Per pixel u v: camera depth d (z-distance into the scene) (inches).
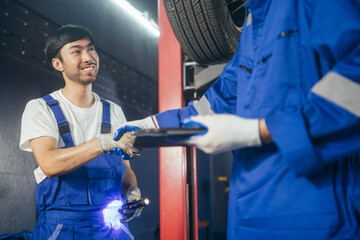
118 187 58.9
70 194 52.4
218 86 45.9
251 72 34.8
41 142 52.4
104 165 56.8
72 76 61.6
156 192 155.3
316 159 24.7
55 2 105.8
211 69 78.6
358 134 24.6
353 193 28.0
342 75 24.5
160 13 87.6
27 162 89.0
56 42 62.0
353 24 24.9
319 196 27.5
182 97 81.8
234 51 64.9
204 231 215.9
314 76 29.1
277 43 30.9
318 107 25.2
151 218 148.5
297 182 28.3
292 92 29.7
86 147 48.3
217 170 291.0
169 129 27.0
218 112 45.3
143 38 164.6
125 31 148.9
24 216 85.8
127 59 147.5
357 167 29.0
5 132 84.0
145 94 161.0
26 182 87.7
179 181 76.7
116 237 56.8
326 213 27.0
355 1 25.9
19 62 90.8
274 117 26.5
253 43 34.9
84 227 51.8
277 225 28.7
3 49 86.3
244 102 34.4
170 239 74.7
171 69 83.4
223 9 57.1
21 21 92.7
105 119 62.4
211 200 242.2
